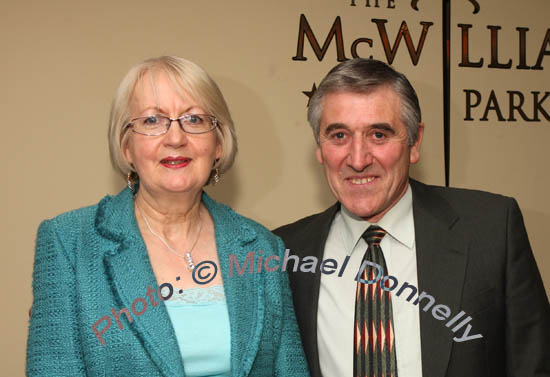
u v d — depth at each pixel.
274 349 1.49
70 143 2.02
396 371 1.51
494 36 2.36
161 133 1.37
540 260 2.40
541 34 2.40
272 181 2.18
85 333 1.26
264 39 2.16
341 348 1.58
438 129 2.31
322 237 1.77
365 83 1.53
